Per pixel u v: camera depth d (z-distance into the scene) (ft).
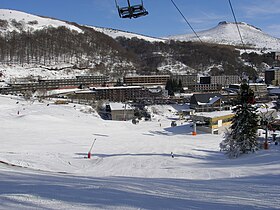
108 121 186.80
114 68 572.51
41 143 99.96
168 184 27.14
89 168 67.00
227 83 456.45
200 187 25.27
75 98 313.12
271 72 469.16
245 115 78.07
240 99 79.41
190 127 157.07
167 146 100.53
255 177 37.63
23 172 35.47
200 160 76.43
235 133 78.84
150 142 110.22
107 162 72.90
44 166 63.52
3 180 24.99
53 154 81.82
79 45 641.40
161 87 420.36
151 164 69.41
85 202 15.99
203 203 17.39
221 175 48.26
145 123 188.75
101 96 343.46
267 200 18.80
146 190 21.85
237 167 54.90
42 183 23.52
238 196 20.24
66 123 156.66
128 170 61.82
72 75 482.28
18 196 16.40
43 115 167.73
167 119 233.35
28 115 162.50
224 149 82.79
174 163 70.33
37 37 604.90
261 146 85.92
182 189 23.44
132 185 24.45
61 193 18.04
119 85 432.25
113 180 30.27
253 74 478.59
